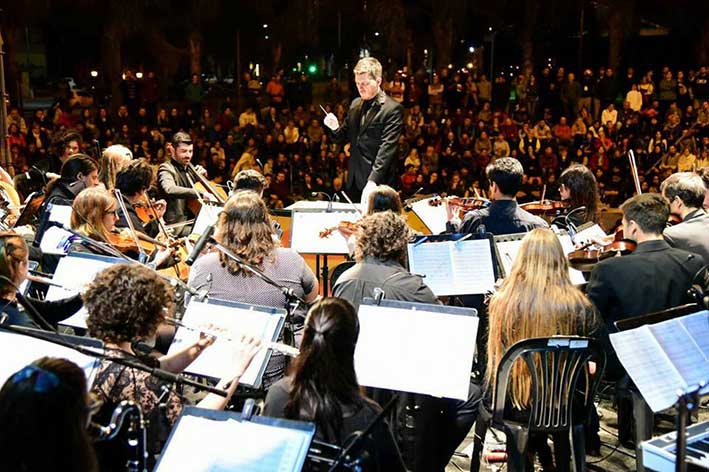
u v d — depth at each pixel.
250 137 16.42
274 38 20.94
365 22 20.98
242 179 5.46
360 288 3.63
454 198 6.73
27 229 6.11
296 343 3.91
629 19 19.88
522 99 18.47
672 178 4.93
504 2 20.80
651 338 2.92
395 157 6.40
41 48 19.70
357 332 2.64
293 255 4.01
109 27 19.09
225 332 3.14
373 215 3.77
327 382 2.55
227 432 2.39
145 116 17.19
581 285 4.80
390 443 2.56
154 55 20.31
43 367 1.94
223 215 3.93
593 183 5.68
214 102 20.11
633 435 4.39
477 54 21.42
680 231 4.69
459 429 3.80
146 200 5.91
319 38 21.44
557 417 3.50
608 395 5.16
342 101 19.00
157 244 5.45
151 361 2.92
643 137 16.11
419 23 21.02
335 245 5.43
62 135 7.45
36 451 1.87
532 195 14.76
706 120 16.23
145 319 2.92
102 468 2.67
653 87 17.92
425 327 3.24
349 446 2.34
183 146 7.06
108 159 6.55
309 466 2.53
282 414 2.63
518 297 3.54
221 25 20.92
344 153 15.33
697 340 2.97
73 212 4.93
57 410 1.89
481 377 4.64
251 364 3.29
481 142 15.89
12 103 18.28
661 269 4.02
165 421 2.84
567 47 20.94
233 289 3.83
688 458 2.76
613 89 18.14
